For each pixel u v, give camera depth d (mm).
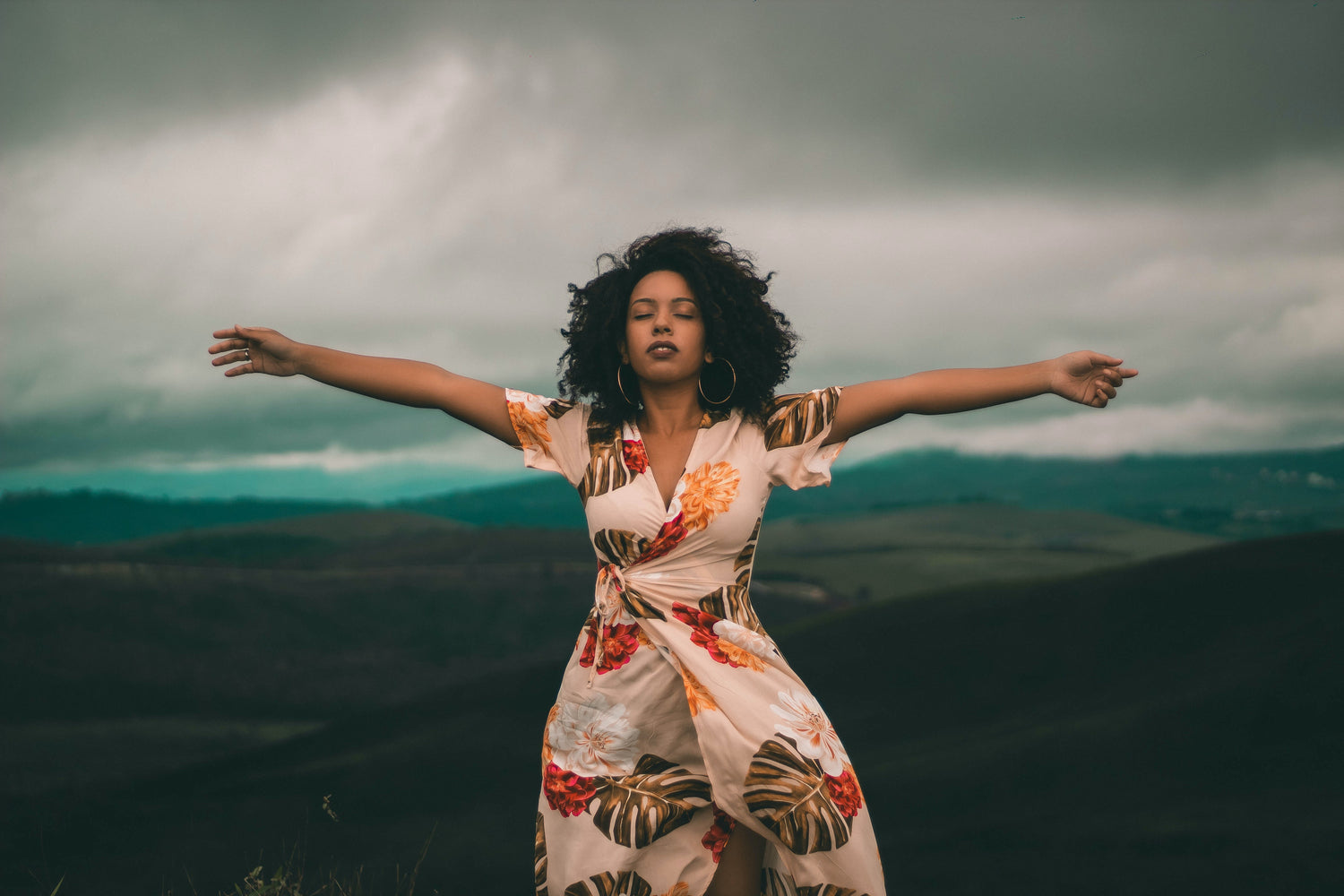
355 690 72562
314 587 100125
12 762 48844
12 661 69500
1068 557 142250
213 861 18172
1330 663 22844
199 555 126875
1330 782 17281
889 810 20422
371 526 150625
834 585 106062
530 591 101438
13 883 16047
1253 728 20891
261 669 76188
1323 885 12391
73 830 23406
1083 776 20125
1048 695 27750
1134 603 32094
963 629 34500
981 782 21062
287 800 27016
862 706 30141
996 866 15367
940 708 28703
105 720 61469
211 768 32938
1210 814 16406
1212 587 31375
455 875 17703
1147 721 22375
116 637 78812
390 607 95500
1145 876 13633
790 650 35969
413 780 28031
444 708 35781
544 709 34906
